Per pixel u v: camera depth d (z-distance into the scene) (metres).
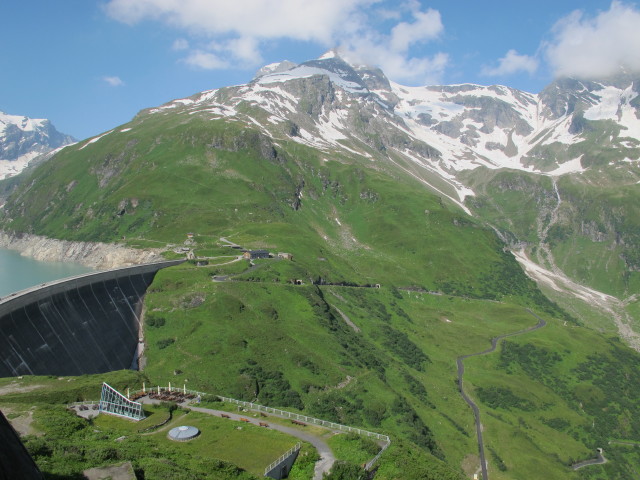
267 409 129.12
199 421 108.62
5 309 137.38
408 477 96.81
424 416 197.88
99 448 74.94
